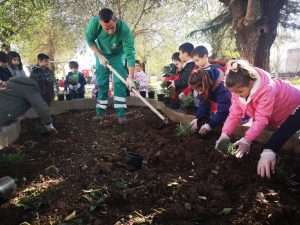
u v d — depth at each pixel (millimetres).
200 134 4559
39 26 14195
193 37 10547
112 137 5168
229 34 10422
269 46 9023
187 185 3320
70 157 4438
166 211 2896
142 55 24516
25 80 5043
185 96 6051
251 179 3338
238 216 2797
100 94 6301
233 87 3355
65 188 3533
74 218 2926
